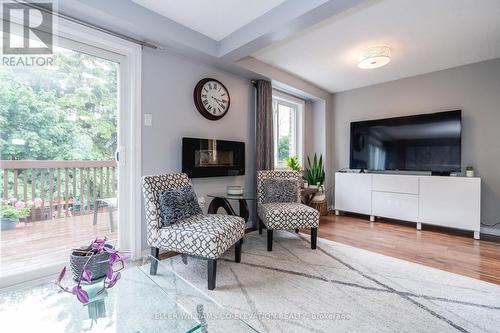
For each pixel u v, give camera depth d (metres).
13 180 1.80
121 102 2.25
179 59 2.62
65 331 0.99
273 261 2.24
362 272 2.03
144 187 2.00
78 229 2.12
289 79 3.70
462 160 3.36
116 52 2.20
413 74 3.69
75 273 1.09
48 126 1.93
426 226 3.51
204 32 2.52
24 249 1.85
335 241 2.83
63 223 2.04
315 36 2.56
